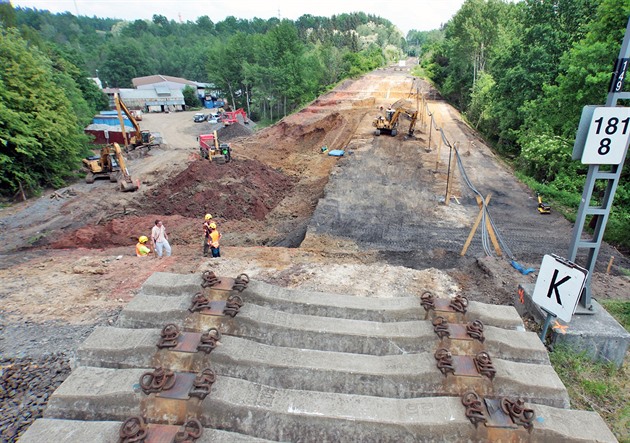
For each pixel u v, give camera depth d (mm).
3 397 5590
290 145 33562
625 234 14008
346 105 41688
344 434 4613
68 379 4988
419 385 5238
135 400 4680
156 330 5926
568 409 4855
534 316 7191
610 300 8758
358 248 12852
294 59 56750
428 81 56344
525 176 22016
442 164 22094
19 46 24438
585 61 16641
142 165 26562
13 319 7512
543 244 13180
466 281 9914
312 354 5730
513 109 27875
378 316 6836
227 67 66250
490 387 5133
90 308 7945
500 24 40219
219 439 4258
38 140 23453
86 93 58781
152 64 115562
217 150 23359
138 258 10727
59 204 20594
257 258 11398
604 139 5848
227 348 5566
